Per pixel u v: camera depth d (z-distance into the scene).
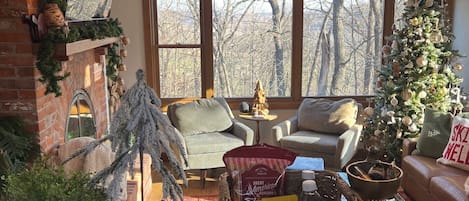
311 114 4.96
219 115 4.88
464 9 5.07
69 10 3.09
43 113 2.90
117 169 1.64
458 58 4.76
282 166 1.77
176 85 5.39
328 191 1.88
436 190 3.42
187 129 4.70
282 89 5.46
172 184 1.67
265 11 5.29
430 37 4.39
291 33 5.36
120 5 5.04
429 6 4.42
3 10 2.71
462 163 3.59
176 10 5.20
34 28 2.73
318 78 5.48
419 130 4.47
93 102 3.98
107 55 4.41
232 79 5.44
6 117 2.78
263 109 5.00
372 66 5.46
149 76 5.25
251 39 5.35
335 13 5.36
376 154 4.88
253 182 1.76
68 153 3.03
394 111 4.57
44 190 1.75
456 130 3.73
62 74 3.13
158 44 5.27
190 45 5.28
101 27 3.81
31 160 2.79
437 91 4.50
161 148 1.65
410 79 4.47
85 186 1.80
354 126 4.68
